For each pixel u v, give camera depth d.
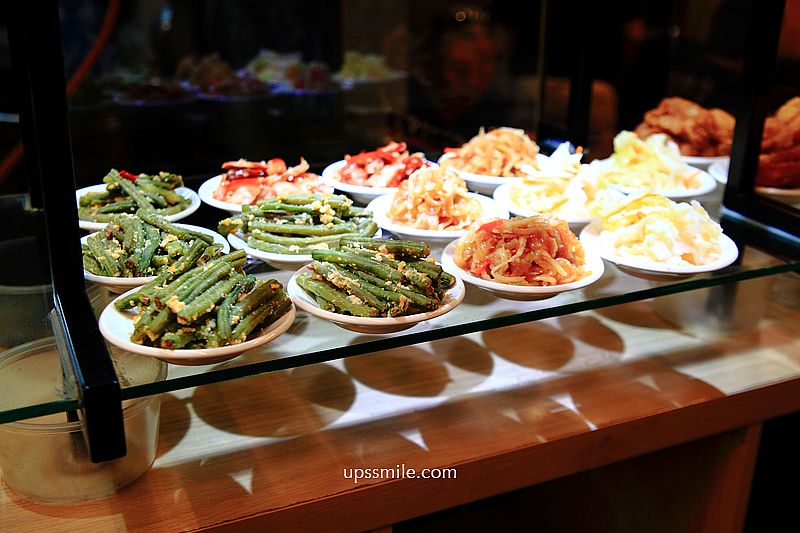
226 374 0.88
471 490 1.06
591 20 1.67
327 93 2.12
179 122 2.06
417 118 2.16
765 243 1.28
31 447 0.91
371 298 0.98
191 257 1.05
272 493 0.97
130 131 1.98
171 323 0.89
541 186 1.40
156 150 1.93
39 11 0.85
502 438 1.08
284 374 1.22
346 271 1.03
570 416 1.14
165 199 1.29
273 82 2.10
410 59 2.17
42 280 1.16
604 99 1.91
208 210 1.30
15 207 1.42
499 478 1.07
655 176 1.52
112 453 0.83
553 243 1.09
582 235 1.27
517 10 2.13
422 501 1.03
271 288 0.97
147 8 2.01
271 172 1.36
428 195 1.27
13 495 0.95
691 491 1.39
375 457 1.04
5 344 0.96
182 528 0.91
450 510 1.42
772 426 1.37
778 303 1.50
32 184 1.37
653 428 1.16
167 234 1.14
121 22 2.00
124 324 0.94
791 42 1.29
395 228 1.24
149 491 0.96
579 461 1.12
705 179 1.55
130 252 1.09
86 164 1.84
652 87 1.97
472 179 1.51
